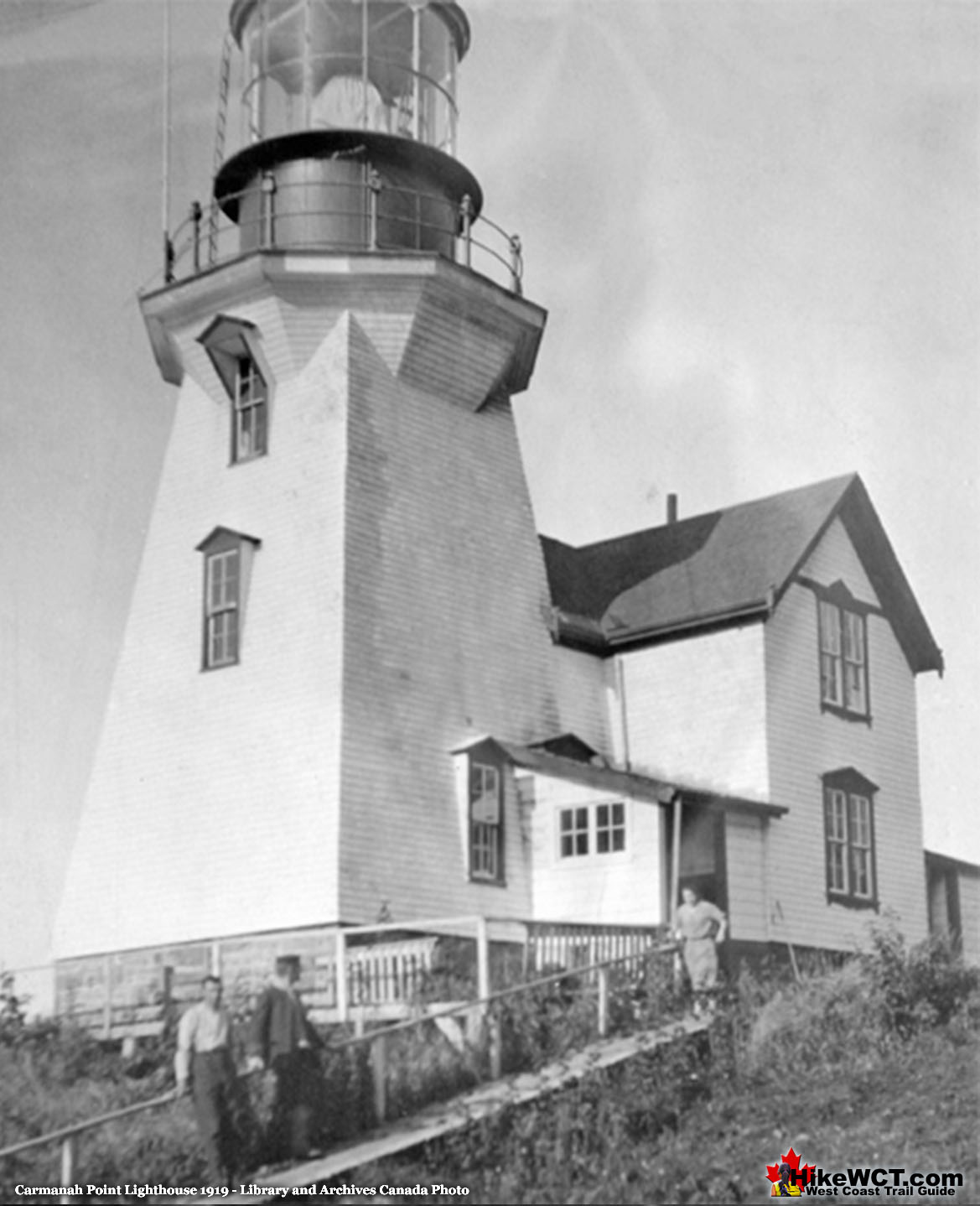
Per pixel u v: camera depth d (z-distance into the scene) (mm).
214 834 21875
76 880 22859
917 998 17516
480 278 23703
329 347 23109
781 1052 16672
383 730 21641
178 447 24156
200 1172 14766
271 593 22453
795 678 24391
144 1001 20438
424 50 25219
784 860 23422
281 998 14711
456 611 23266
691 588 25031
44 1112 16688
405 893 21219
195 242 24219
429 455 23656
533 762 22906
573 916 22359
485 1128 14438
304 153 23922
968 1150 14281
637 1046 16109
